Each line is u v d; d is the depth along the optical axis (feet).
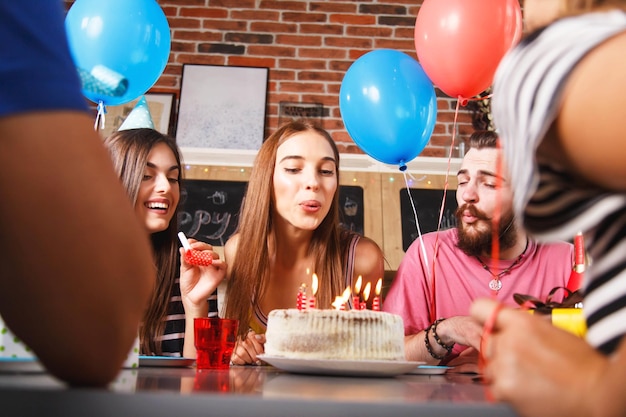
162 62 4.98
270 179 5.13
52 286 1.24
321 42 10.29
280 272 5.24
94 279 1.24
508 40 4.68
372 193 8.61
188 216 8.60
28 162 1.20
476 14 4.61
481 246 5.20
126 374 2.09
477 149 5.38
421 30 4.99
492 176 5.23
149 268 1.36
